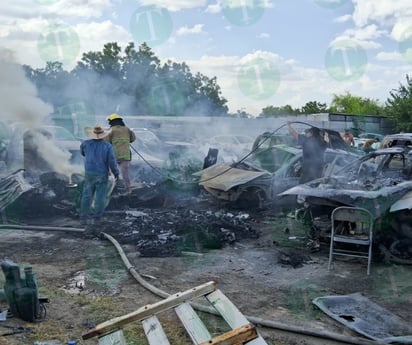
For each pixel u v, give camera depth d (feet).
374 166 22.22
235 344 8.13
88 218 23.00
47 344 10.55
